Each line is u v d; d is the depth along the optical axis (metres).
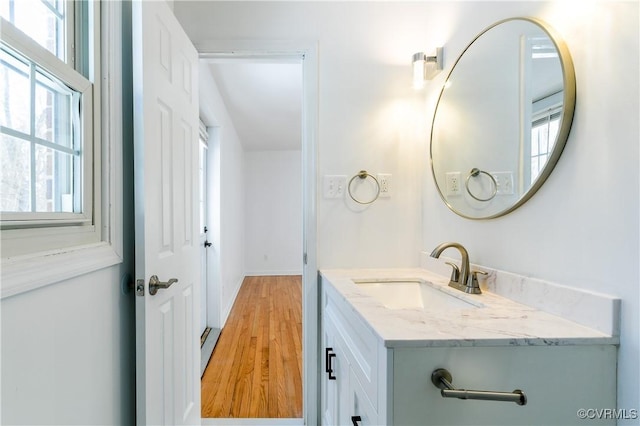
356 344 0.89
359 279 1.37
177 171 1.26
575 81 0.79
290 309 3.42
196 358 1.48
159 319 1.08
